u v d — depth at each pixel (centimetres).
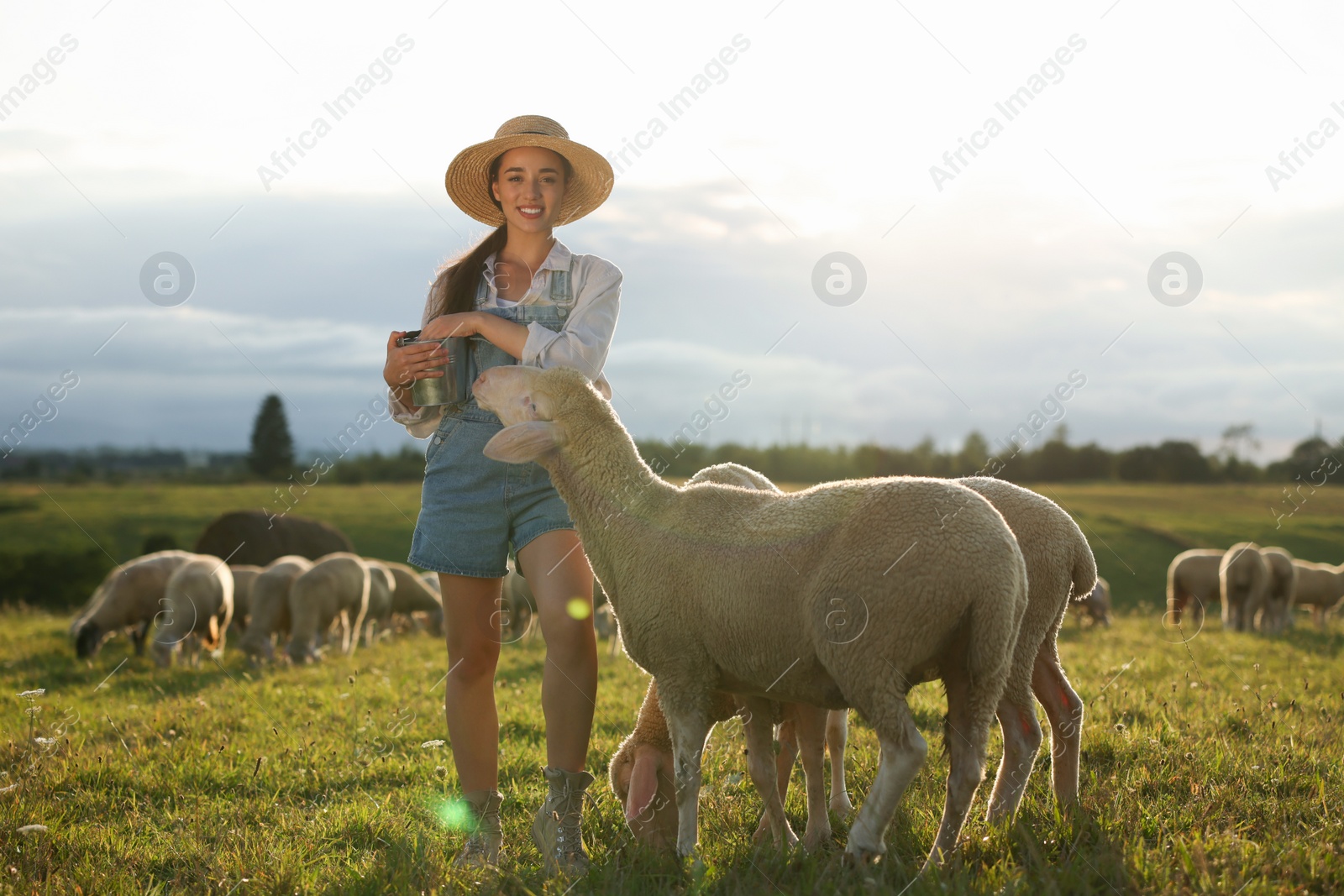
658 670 330
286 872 312
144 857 343
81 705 719
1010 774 329
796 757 440
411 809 399
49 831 356
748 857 307
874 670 285
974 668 288
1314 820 321
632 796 341
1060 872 269
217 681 894
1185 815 325
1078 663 736
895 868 285
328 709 646
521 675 809
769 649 307
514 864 314
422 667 889
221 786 454
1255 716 490
